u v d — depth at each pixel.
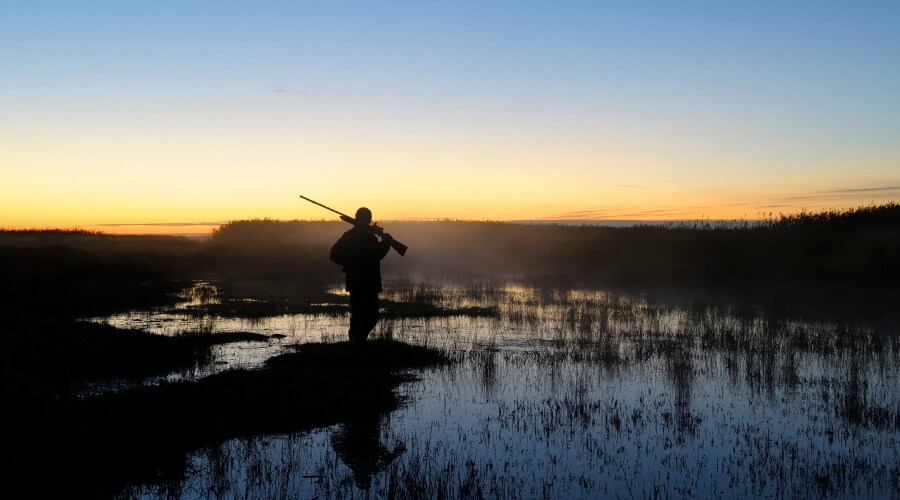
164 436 6.12
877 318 14.03
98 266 23.41
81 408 6.82
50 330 11.23
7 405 6.65
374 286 10.06
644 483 5.27
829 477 5.40
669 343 11.24
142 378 8.52
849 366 9.48
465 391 8.05
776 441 6.29
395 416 7.01
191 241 38.03
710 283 21.05
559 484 5.24
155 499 4.91
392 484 5.16
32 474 5.21
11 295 16.56
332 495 5.02
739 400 7.71
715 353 10.41
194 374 8.76
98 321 13.54
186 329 12.56
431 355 9.91
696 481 5.32
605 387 8.27
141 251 31.00
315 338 11.68
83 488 5.05
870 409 7.28
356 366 9.20
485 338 11.79
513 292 19.77
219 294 18.92
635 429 6.63
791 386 8.34
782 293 18.22
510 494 5.04
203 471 5.45
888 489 5.17
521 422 6.83
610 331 12.56
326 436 6.36
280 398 7.37
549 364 9.59
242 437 6.30
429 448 6.05
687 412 7.20
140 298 17.27
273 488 5.13
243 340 11.40
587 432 6.52
